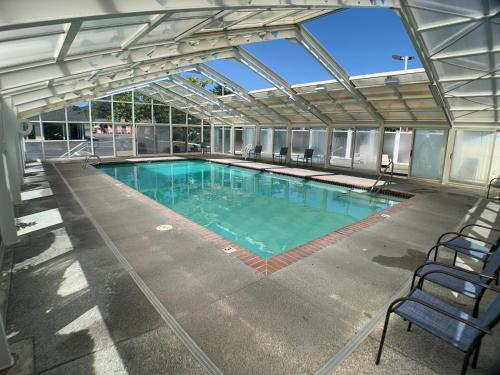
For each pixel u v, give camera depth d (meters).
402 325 2.60
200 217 7.67
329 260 3.92
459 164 10.20
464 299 3.04
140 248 4.21
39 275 3.41
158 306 2.82
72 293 3.04
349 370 2.10
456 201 7.67
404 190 9.34
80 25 2.97
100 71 6.64
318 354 2.24
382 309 2.84
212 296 3.01
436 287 3.26
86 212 6.03
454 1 5.20
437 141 10.70
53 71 4.58
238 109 16.98
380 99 10.60
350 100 11.46
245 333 2.46
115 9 2.59
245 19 6.25
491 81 7.30
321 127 15.01
